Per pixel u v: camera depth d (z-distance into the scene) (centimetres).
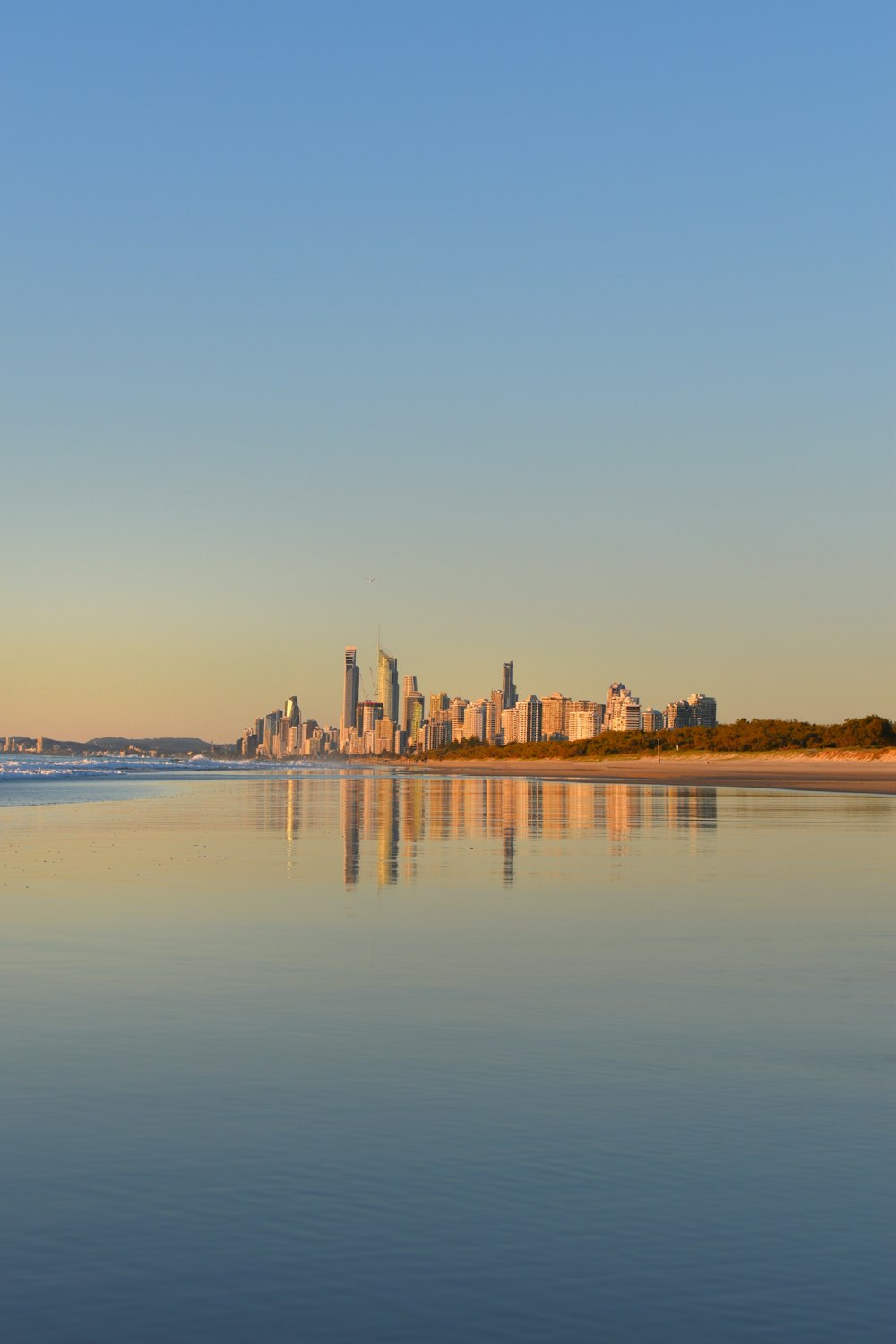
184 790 9644
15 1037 1300
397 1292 701
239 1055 1220
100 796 8388
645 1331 657
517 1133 973
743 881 2878
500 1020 1388
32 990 1553
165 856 3500
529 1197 837
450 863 3294
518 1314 676
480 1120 1006
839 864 3300
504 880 2870
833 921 2192
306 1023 1367
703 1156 919
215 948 1878
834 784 11712
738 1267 732
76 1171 886
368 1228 786
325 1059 1206
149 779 14038
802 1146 943
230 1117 1012
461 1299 693
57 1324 663
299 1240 769
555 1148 937
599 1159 913
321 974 1667
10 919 2180
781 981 1628
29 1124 995
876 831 4628
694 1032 1328
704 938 1992
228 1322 667
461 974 1673
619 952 1858
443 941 1956
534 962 1762
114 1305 685
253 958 1792
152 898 2502
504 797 8206
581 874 3000
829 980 1634
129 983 1602
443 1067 1175
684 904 2433
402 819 5453
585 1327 661
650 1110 1034
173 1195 840
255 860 3362
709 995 1531
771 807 6738
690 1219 801
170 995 1522
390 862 3319
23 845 3894
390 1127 987
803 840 4203
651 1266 733
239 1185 858
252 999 1500
